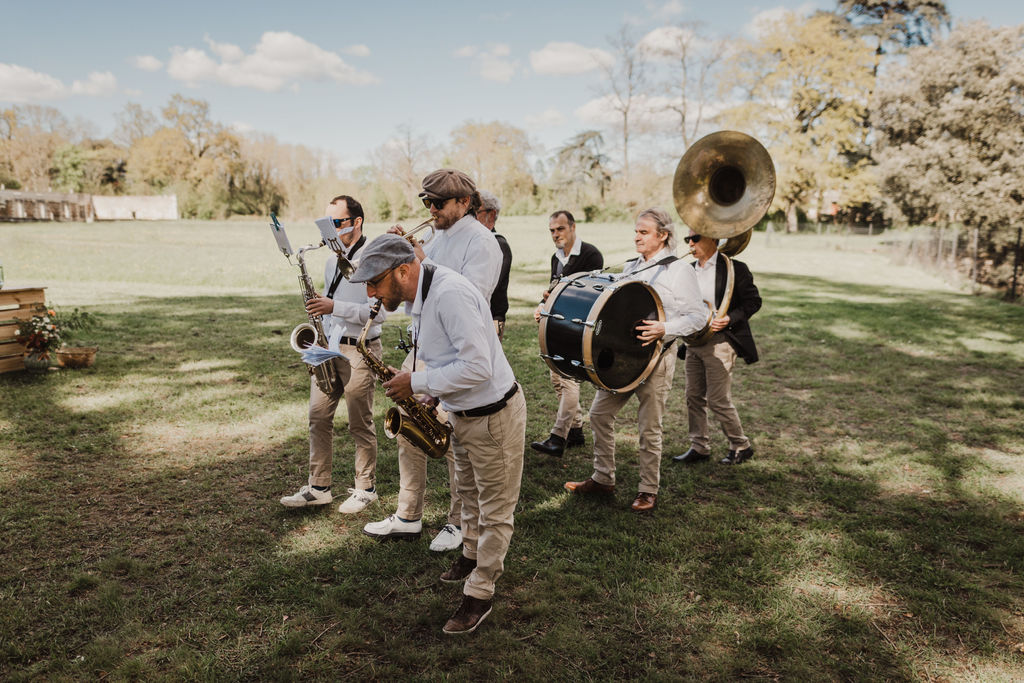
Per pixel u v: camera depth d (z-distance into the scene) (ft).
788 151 143.13
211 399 20.34
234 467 15.21
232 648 8.93
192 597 10.06
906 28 155.53
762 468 15.78
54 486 13.93
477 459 9.29
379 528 11.94
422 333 8.93
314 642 9.09
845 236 141.79
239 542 11.80
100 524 12.34
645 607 10.05
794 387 23.25
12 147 239.09
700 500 13.99
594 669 8.65
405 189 191.21
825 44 139.74
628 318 12.46
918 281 63.05
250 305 39.06
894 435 18.22
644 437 13.26
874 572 11.13
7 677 8.19
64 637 9.07
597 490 14.06
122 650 8.79
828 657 8.96
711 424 19.20
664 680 8.44
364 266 8.45
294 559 11.21
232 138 235.81
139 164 233.35
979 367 26.35
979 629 9.57
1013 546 11.87
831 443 17.60
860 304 43.93
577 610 9.95
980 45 87.45
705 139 14.99
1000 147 86.17
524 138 217.77
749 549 11.82
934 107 92.27
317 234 126.31
